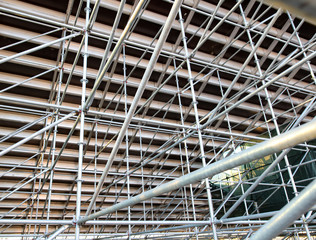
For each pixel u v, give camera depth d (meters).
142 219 12.53
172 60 8.67
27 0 6.90
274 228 1.39
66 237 11.81
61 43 7.34
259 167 11.00
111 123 8.40
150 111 9.69
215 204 12.57
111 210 3.24
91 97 4.16
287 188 9.98
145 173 11.20
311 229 7.70
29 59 7.52
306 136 1.20
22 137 8.80
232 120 10.58
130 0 7.32
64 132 9.27
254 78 7.87
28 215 11.22
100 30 7.57
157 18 7.69
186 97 9.54
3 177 9.74
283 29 8.59
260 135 11.84
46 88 8.05
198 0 7.68
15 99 3.94
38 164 9.51
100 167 10.54
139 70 8.63
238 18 8.22
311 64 9.67
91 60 8.03
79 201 3.82
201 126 5.04
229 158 1.71
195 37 8.36
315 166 9.48
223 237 10.91
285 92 10.23
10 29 6.96
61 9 7.17
